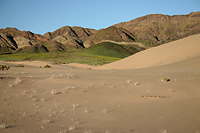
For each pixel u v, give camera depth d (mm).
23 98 12609
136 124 8211
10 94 13672
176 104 10977
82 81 19734
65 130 7320
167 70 29453
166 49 56750
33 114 9484
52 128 7590
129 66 54812
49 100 12305
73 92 14367
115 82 18906
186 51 48219
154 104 11258
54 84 18281
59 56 190625
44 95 13555
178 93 13750
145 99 12484
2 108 10297
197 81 16984
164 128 7621
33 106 10938
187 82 17047
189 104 10719
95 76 24047
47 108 10641
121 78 21625
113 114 9648
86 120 8781
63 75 24094
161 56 52344
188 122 8086
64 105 11250
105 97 13086
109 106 11062
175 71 27000
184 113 9281
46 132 7078
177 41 62312
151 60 52781
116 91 14750
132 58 62812
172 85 16422
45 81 19969
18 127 7566
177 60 44688
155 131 7336
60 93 14109
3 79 20547
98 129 7613
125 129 7613
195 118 8469
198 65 32844
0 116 8906
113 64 65375
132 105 11195
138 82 18609
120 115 9492
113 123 8375
